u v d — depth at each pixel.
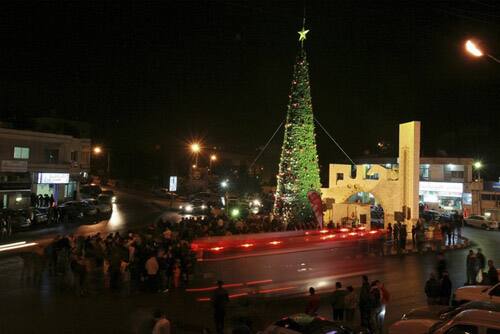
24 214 32.34
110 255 17.88
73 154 50.03
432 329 9.34
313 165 31.69
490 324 8.34
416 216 30.02
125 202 55.91
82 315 14.15
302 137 31.70
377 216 43.84
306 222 29.80
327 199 32.69
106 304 15.50
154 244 19.19
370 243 24.67
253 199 52.06
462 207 50.56
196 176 78.06
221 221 26.27
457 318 8.78
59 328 12.83
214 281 18.38
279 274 18.94
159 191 64.62
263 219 29.28
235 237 20.94
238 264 18.55
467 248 28.84
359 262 22.72
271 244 20.19
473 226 42.69
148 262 17.34
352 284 18.47
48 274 19.62
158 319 10.29
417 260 24.33
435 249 27.50
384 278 19.91
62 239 19.77
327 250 21.77
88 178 62.34
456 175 52.62
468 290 13.01
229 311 14.53
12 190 38.75
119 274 17.50
